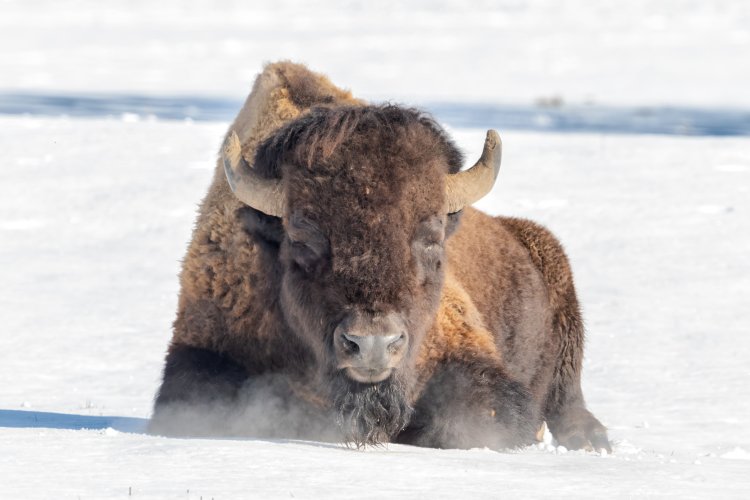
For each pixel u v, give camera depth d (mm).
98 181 77688
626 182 79312
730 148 94875
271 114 28719
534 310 33219
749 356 44562
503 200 72625
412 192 23156
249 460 19578
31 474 18062
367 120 23547
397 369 23109
